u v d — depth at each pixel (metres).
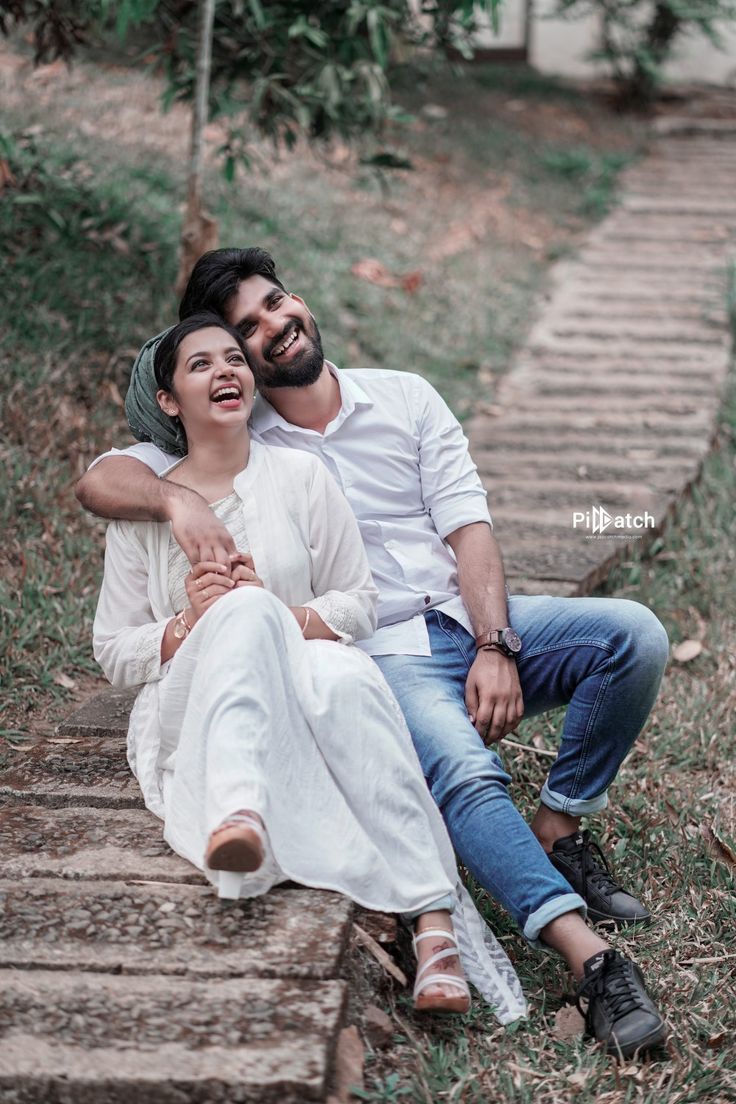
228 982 2.19
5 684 3.54
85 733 3.18
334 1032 2.10
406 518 3.08
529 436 5.84
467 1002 2.34
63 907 2.37
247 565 2.64
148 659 2.65
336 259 7.05
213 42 5.30
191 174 4.93
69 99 7.61
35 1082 1.97
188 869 2.50
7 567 4.04
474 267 7.77
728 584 4.57
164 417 2.84
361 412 3.05
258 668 2.43
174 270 5.63
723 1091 2.30
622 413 6.08
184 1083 1.96
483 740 2.80
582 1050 2.39
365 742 2.49
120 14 4.62
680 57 11.40
